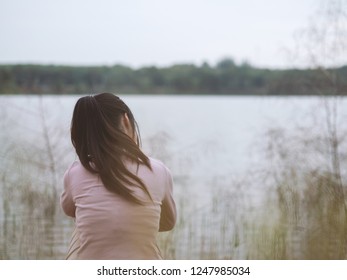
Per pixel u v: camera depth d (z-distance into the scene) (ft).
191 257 17.08
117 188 7.02
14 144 25.98
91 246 6.98
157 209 7.22
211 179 32.68
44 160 25.29
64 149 25.68
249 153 24.41
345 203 17.04
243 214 20.61
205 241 18.13
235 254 17.08
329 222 16.38
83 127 7.37
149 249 7.11
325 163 20.16
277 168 21.33
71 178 7.34
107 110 7.42
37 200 22.75
